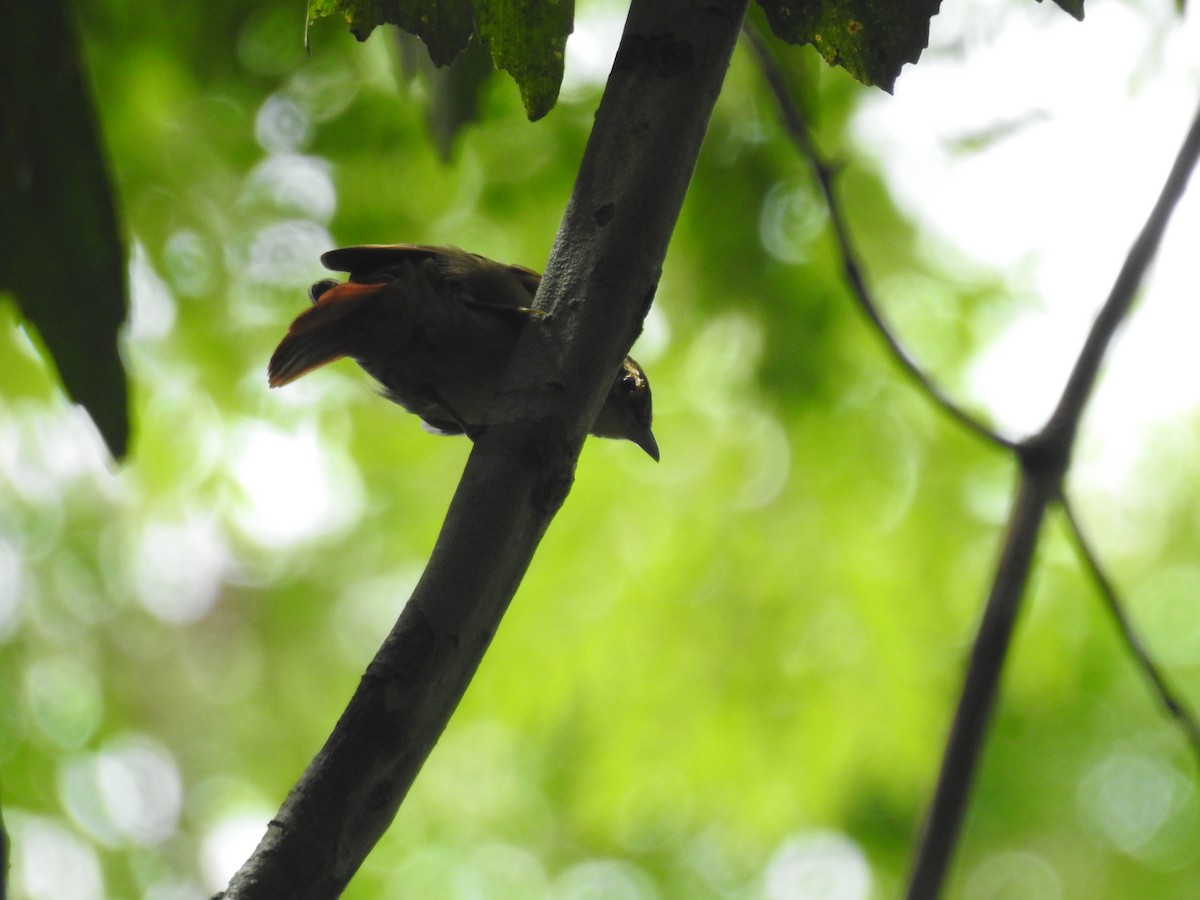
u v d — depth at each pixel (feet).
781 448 38.47
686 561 40.11
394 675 10.48
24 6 14.79
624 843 54.60
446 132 24.27
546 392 11.53
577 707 41.93
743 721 40.55
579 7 34.30
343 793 10.10
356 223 34.91
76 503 50.57
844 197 35.35
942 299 36.96
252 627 57.06
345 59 32.91
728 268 35.60
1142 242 18.34
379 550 53.52
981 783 54.60
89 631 54.75
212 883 55.36
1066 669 43.88
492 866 57.82
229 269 35.88
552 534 40.86
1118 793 56.13
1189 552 52.95
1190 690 54.80
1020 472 17.93
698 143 12.34
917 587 39.32
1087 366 18.15
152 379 39.45
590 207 12.17
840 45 13.99
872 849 47.21
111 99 32.65
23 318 15.74
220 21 31.71
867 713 39.75
